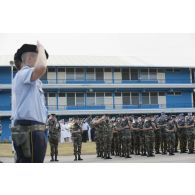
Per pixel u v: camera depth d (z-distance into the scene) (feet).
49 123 50.21
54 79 131.44
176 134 61.82
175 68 140.87
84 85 131.13
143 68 138.82
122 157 54.54
